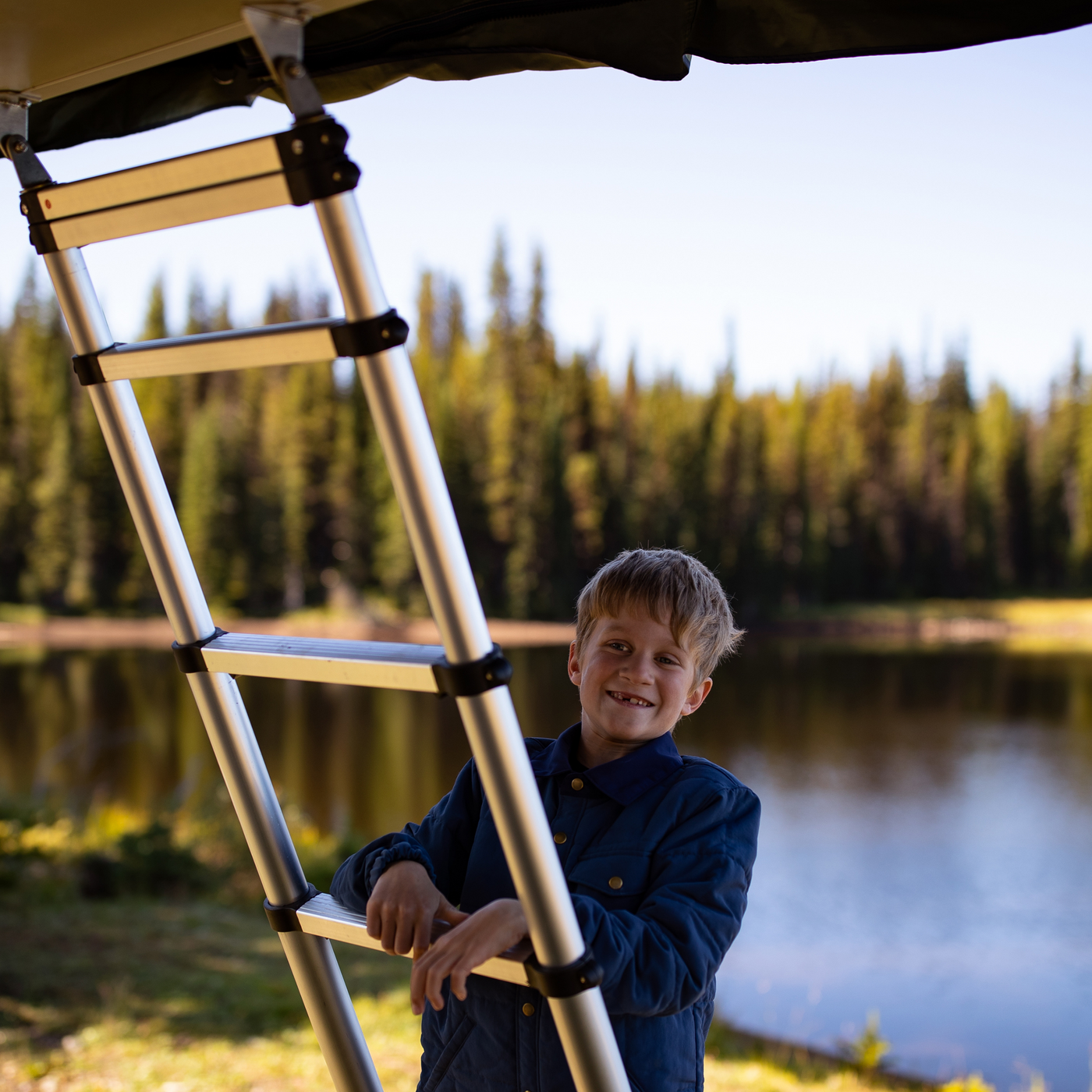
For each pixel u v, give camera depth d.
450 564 0.92
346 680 1.01
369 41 1.49
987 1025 8.25
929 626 52.81
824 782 21.25
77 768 20.89
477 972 1.01
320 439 51.06
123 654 40.91
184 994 4.46
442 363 59.72
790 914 12.21
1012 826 17.44
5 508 49.44
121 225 1.09
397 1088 3.63
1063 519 56.91
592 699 1.29
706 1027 1.24
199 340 1.04
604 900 1.16
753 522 54.28
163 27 1.09
